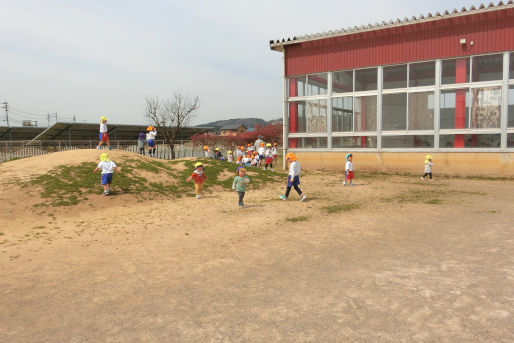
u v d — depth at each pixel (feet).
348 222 26.13
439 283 13.39
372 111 65.00
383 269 15.37
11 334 10.59
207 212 32.58
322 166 70.28
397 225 24.61
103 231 26.11
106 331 10.61
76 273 16.47
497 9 53.11
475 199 35.45
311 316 11.12
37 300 13.25
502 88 54.39
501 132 54.75
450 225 23.95
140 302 12.80
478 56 55.98
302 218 28.25
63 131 122.31
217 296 13.11
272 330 10.30
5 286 14.88
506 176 54.49
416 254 17.49
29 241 23.36
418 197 37.47
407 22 60.08
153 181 46.32
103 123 57.16
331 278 14.53
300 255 18.26
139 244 22.00
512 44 53.26
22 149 90.38
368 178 57.47
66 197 35.83
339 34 66.49
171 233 24.84
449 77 58.34
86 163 47.24
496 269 14.67
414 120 61.26
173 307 12.24
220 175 54.80
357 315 11.06
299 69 72.23
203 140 159.53
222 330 10.41
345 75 67.41
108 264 17.87
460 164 57.57
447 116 58.54
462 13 55.57
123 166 49.01
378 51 63.87
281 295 12.95
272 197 41.19
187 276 15.62
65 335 10.44
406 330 10.00
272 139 196.34
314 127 71.31
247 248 20.11
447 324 10.24
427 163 54.44
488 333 9.64
